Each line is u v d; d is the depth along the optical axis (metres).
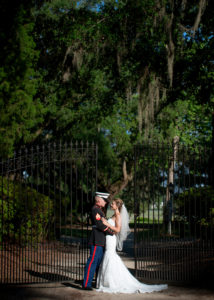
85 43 16.83
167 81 17.62
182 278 7.07
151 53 17.39
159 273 7.36
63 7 16.28
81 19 16.66
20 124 8.41
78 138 19.23
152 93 17.00
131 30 16.70
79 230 17.41
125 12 16.27
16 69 7.74
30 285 6.70
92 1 16.89
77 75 17.88
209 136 23.48
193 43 18.19
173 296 5.99
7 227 9.59
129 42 17.05
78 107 19.48
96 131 19.66
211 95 19.05
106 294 6.14
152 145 7.80
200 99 18.89
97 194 6.96
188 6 16.28
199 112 22.41
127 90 18.84
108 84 19.78
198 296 5.98
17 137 8.66
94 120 19.56
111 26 16.61
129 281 6.45
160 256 8.91
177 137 20.69
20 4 8.01
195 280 6.97
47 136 20.16
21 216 9.91
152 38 17.28
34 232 10.53
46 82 16.95
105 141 19.62
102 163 20.11
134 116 19.75
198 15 14.70
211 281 6.88
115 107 19.78
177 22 16.11
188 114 23.33
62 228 17.61
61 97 18.27
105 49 17.33
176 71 18.30
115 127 19.41
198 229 11.08
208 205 10.35
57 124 18.78
